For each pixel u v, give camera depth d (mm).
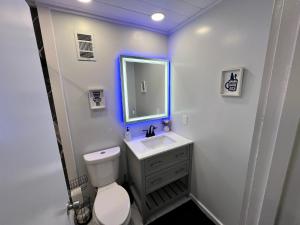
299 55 282
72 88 1455
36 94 560
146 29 1754
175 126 1992
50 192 540
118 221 1117
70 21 1363
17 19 482
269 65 357
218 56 1257
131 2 1232
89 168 1496
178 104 1871
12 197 323
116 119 1741
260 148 395
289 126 307
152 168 1473
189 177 1772
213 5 1249
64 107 1424
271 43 348
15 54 430
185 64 1667
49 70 1325
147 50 1802
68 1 1212
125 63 1666
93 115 1597
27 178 397
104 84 1604
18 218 334
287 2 302
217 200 1463
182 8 1320
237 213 1279
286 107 312
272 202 361
